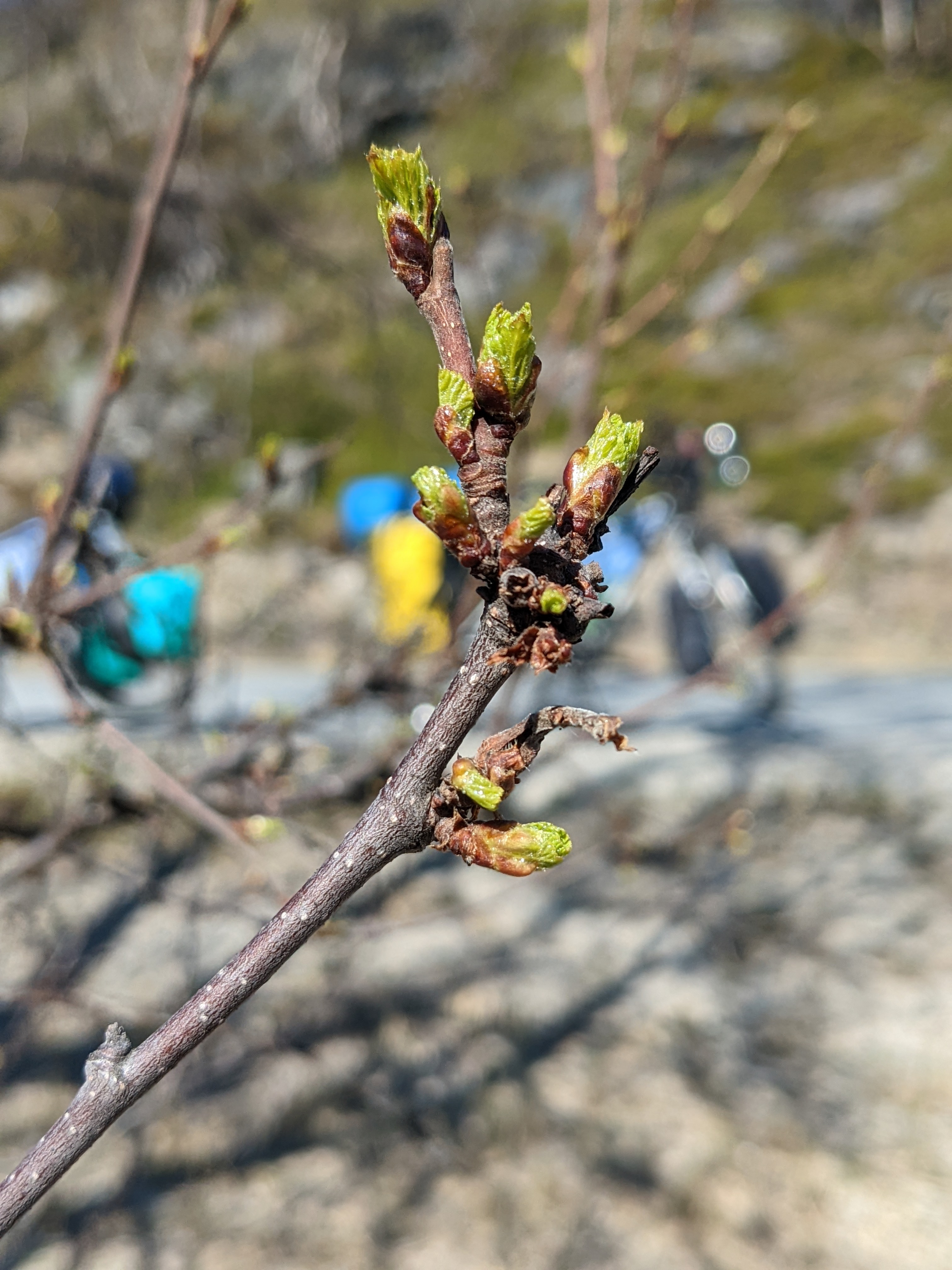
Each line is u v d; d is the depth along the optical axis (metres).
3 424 2.07
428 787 0.10
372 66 2.61
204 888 0.55
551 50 2.65
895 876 0.63
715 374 2.22
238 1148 0.44
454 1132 0.45
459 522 0.09
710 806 0.68
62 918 0.53
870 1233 0.40
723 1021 0.53
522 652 0.09
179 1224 0.40
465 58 2.64
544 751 0.58
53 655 0.30
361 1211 0.41
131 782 0.52
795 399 2.14
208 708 0.77
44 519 0.31
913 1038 0.50
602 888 0.63
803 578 1.66
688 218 2.51
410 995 0.53
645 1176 0.43
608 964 0.57
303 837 0.44
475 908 0.60
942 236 2.36
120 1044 0.10
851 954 0.56
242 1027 0.49
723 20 2.83
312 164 2.46
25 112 1.71
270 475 0.33
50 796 0.54
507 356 0.09
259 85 2.53
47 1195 0.41
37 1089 0.45
